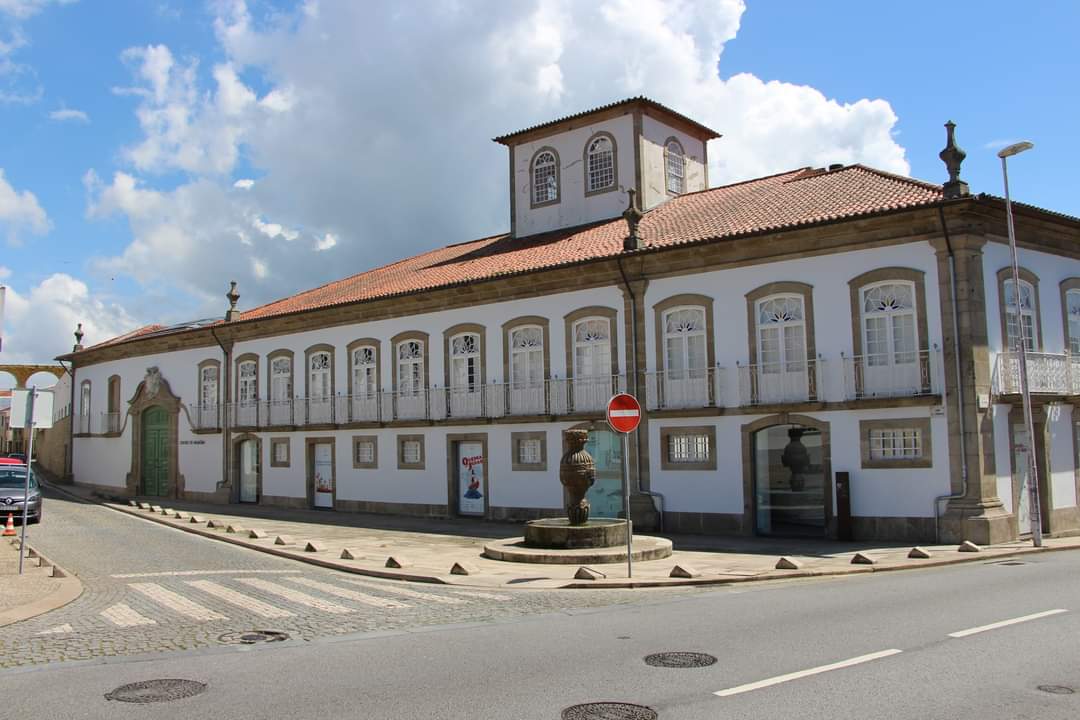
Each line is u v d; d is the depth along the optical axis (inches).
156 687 283.3
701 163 1160.8
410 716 245.6
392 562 589.0
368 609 432.1
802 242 754.8
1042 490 743.1
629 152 1053.2
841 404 725.3
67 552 685.9
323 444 1170.0
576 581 518.0
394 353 1075.9
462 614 415.5
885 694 255.8
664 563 597.0
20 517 930.1
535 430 929.5
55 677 299.0
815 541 725.3
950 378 681.6
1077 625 349.4
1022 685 263.6
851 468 723.4
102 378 1598.2
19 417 556.4
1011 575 507.8
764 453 781.9
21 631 382.3
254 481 1279.5
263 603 451.8
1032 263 760.3
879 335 721.6
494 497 965.8
